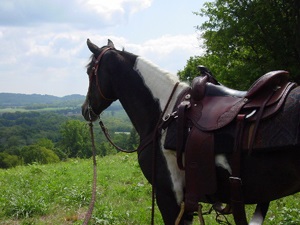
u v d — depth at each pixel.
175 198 3.03
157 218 5.35
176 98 3.12
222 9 17.03
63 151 58.03
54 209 6.06
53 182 7.86
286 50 16.28
